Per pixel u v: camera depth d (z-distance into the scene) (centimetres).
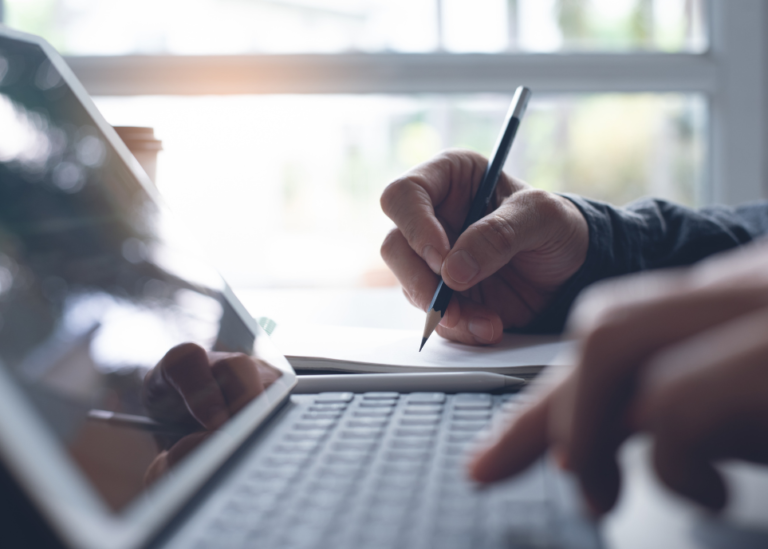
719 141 125
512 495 21
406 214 58
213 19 123
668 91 124
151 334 31
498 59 123
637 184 130
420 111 128
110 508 19
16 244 25
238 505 21
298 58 122
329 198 133
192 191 129
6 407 18
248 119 128
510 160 128
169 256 38
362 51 124
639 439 27
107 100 123
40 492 17
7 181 27
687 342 16
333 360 45
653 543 18
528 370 44
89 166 35
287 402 34
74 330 25
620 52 124
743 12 121
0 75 32
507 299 62
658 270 63
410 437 27
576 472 17
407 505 20
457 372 39
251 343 40
